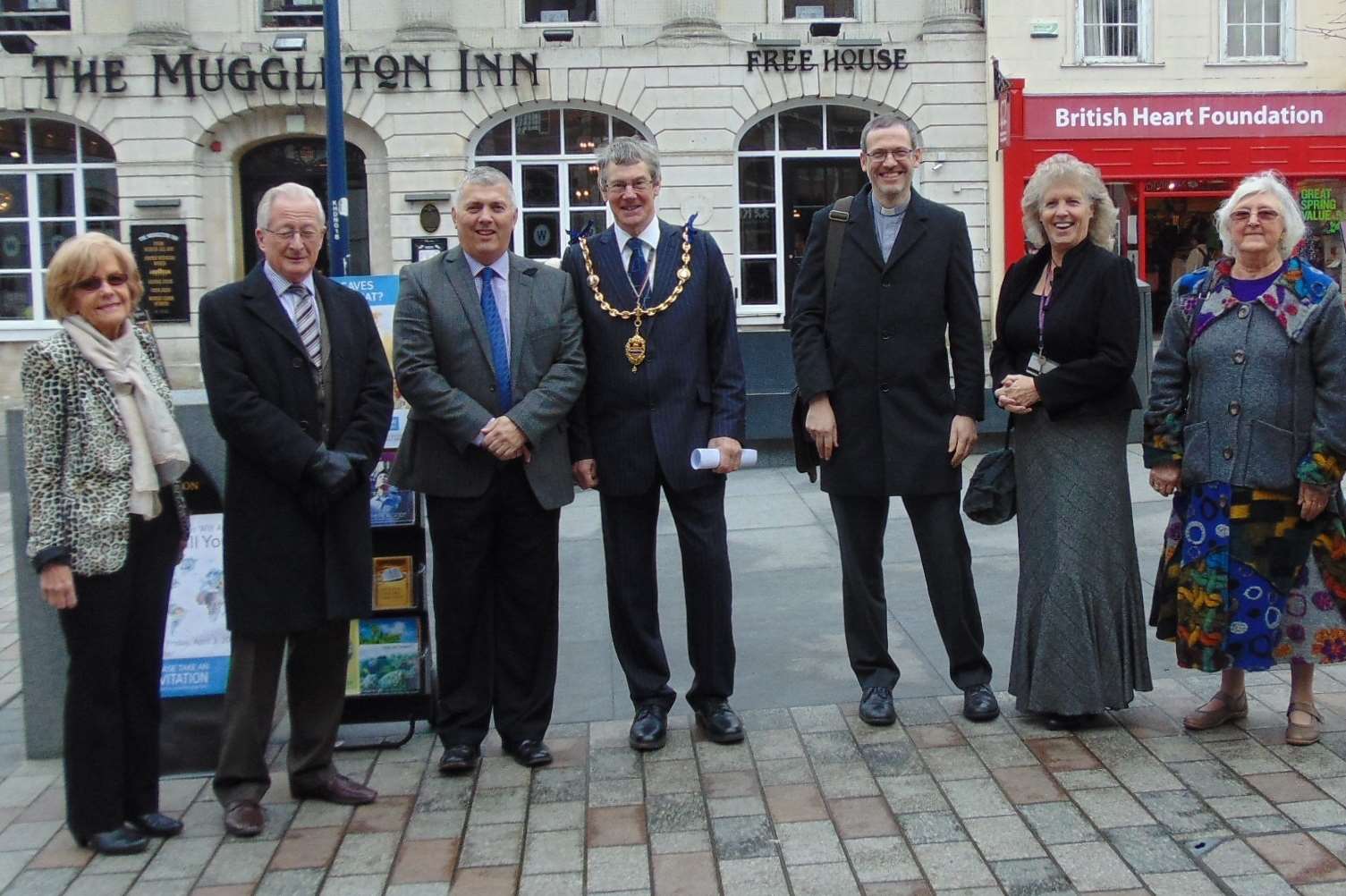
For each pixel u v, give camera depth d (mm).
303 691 4230
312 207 4035
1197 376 4496
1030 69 17734
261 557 3990
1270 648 4336
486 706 4535
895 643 5750
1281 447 4312
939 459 4703
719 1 17969
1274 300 4344
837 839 3816
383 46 17578
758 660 5602
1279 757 4293
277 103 17375
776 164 18312
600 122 18141
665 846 3818
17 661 6109
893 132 4645
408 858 3814
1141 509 8281
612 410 4590
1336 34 17109
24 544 4660
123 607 3848
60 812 4254
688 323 4590
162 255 17391
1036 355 4652
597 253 4629
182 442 4004
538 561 4480
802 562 7355
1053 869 3572
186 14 17500
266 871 3764
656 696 4676
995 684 5199
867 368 4719
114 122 17344
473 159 17938
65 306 3811
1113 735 4551
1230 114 17766
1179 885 3451
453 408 4270
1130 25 17891
